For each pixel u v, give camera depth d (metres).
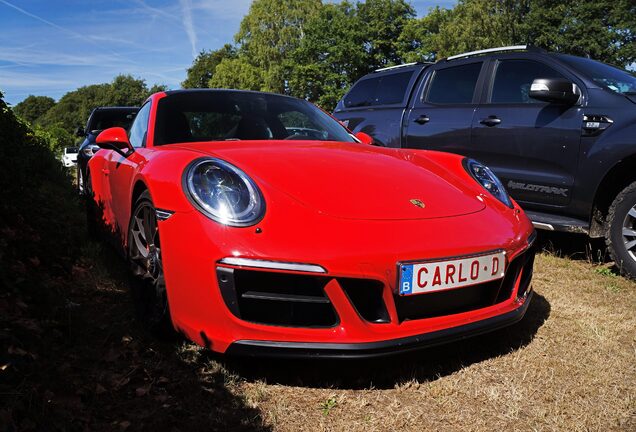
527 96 4.48
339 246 1.98
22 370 1.95
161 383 2.05
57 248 3.47
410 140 5.38
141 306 2.63
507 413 1.93
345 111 6.47
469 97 4.95
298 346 1.94
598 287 3.50
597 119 3.84
